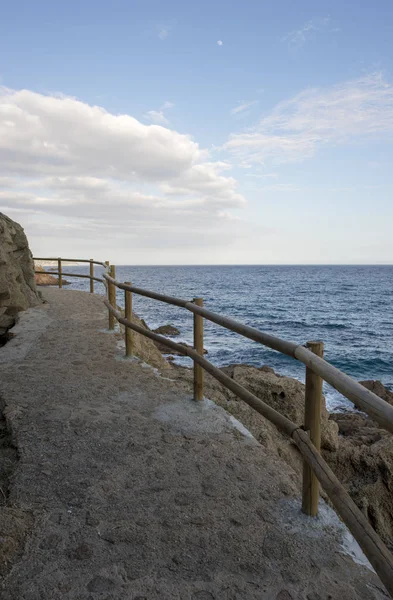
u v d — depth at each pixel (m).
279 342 2.41
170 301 4.28
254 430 4.44
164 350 18.06
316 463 1.99
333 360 19.36
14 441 3.23
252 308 40.03
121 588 1.82
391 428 1.39
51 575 1.87
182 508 2.40
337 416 10.12
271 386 6.41
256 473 2.81
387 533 5.28
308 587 1.85
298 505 2.46
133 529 2.21
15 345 6.46
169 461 2.95
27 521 2.24
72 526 2.22
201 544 2.11
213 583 1.86
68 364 5.43
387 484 5.59
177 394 4.39
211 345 20.44
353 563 2.02
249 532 2.21
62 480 2.69
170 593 1.80
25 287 10.20
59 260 15.09
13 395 4.24
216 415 3.81
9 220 10.08
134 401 4.15
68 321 8.51
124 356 5.88
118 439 3.29
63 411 3.83
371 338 25.22
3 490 2.60
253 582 1.87
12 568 1.91
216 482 2.69
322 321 31.95
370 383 13.09
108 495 2.52
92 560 1.98
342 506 1.72
